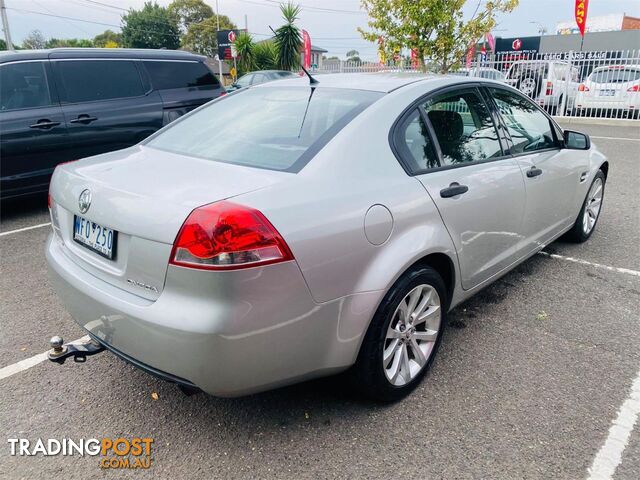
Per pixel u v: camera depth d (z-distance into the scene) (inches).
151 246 79.5
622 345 125.0
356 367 96.8
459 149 117.3
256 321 77.6
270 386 84.9
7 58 223.8
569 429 96.0
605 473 85.9
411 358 107.6
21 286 160.2
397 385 102.3
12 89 223.3
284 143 99.0
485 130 127.5
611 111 561.6
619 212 235.1
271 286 78.1
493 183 121.4
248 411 101.7
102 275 90.2
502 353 121.6
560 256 182.2
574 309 143.4
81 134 240.1
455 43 388.5
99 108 245.4
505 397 105.3
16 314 141.9
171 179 89.1
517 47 1050.1
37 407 103.2
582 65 584.4
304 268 81.2
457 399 104.8
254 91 128.8
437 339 111.7
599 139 449.4
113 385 110.3
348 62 772.6
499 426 96.9
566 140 160.9
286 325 81.1
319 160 91.6
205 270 74.7
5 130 218.4
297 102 113.6
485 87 132.8
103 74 250.2
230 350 76.5
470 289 122.6
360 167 94.7
